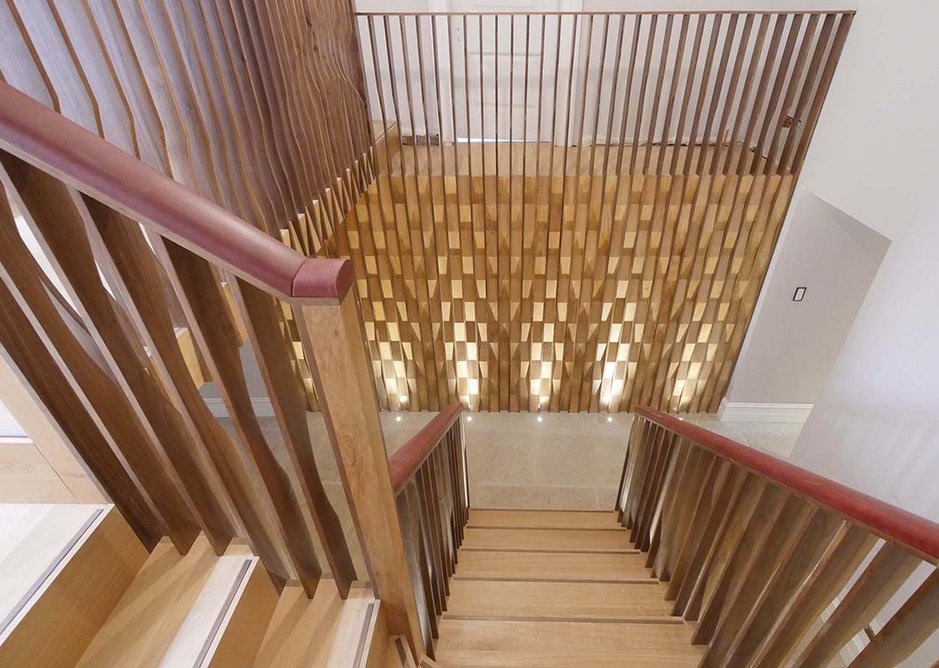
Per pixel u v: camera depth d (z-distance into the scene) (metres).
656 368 4.55
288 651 1.09
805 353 4.19
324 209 2.50
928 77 2.30
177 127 1.43
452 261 4.02
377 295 4.23
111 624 0.96
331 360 0.80
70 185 0.63
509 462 4.43
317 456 4.28
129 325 1.07
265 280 0.68
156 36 1.38
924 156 2.30
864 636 2.10
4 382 0.89
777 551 1.15
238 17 1.74
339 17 2.76
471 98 4.22
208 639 0.93
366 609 1.18
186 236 0.65
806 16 3.40
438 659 1.60
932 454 2.04
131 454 0.96
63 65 1.11
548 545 2.72
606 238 3.83
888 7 2.59
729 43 2.95
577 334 4.39
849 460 2.60
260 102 1.90
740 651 1.27
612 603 1.92
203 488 1.04
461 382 4.80
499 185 3.61
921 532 0.74
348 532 3.66
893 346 2.35
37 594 0.83
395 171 3.66
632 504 2.83
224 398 0.86
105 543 0.97
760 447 4.36
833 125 3.08
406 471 1.24
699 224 3.72
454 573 2.22
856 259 3.69
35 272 0.77
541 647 1.65
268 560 1.13
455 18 3.91
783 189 3.52
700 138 4.30
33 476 1.01
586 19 3.89
